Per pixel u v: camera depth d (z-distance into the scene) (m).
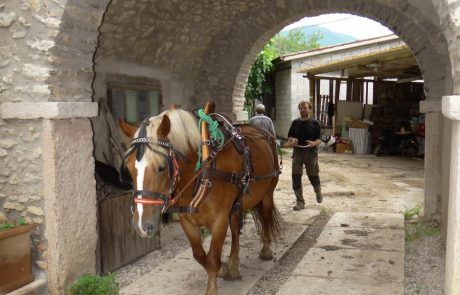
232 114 7.29
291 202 7.56
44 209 3.67
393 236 5.31
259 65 14.66
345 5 6.31
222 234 3.31
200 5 5.99
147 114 6.05
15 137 3.70
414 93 15.93
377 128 15.32
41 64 3.51
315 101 16.05
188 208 3.14
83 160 3.89
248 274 4.17
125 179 3.05
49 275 3.70
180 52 6.48
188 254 4.78
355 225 5.86
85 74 3.85
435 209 5.91
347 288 3.80
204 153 3.14
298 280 4.00
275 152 4.66
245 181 3.51
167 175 2.86
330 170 11.41
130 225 4.60
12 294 3.38
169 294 3.76
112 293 3.67
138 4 5.00
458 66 2.43
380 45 15.28
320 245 5.03
